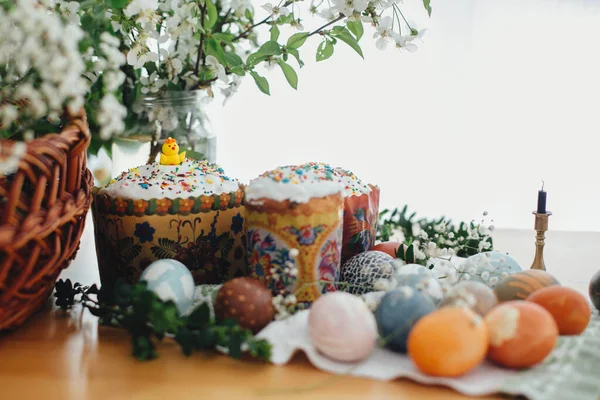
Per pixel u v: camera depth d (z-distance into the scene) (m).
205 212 0.75
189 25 0.81
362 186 0.80
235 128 1.45
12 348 0.65
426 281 0.66
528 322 0.58
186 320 0.63
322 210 0.68
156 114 0.86
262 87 0.86
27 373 0.61
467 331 0.57
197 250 0.76
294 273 0.67
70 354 0.64
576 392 0.56
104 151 0.86
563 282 0.85
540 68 1.38
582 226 1.43
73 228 0.66
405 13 1.38
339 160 1.47
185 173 0.77
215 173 0.79
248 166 1.47
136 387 0.59
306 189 0.68
